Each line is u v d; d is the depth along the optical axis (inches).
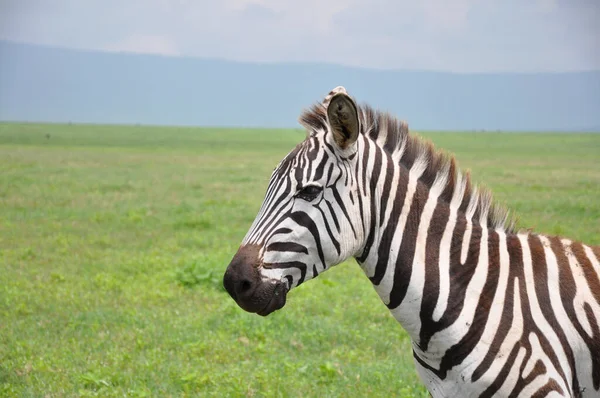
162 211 1418.6
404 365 559.8
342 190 285.9
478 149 4650.6
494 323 284.2
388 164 299.4
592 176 2261.3
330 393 496.4
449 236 298.4
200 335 640.4
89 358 579.2
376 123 309.1
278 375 527.8
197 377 525.0
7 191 1669.5
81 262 952.3
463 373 287.9
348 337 641.6
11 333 641.0
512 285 288.5
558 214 1334.9
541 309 283.4
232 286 283.1
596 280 289.6
